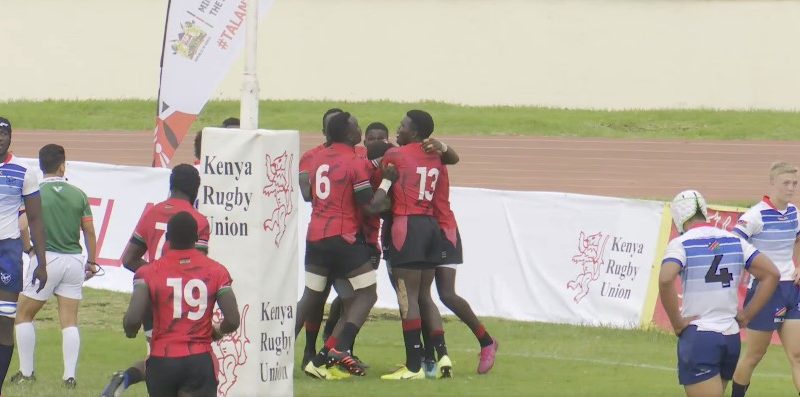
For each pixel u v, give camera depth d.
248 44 27.16
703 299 24.28
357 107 143.00
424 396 30.39
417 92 153.12
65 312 32.06
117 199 49.19
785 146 117.81
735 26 151.00
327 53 152.12
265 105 141.38
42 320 44.00
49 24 149.00
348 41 152.12
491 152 111.19
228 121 35.41
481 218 47.22
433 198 33.09
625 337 42.72
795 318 30.73
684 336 24.48
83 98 149.38
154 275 22.38
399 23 152.50
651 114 139.62
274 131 27.06
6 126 29.25
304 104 143.75
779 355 40.62
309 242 32.03
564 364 36.69
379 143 34.62
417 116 32.91
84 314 44.72
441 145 32.78
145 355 37.16
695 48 151.00
